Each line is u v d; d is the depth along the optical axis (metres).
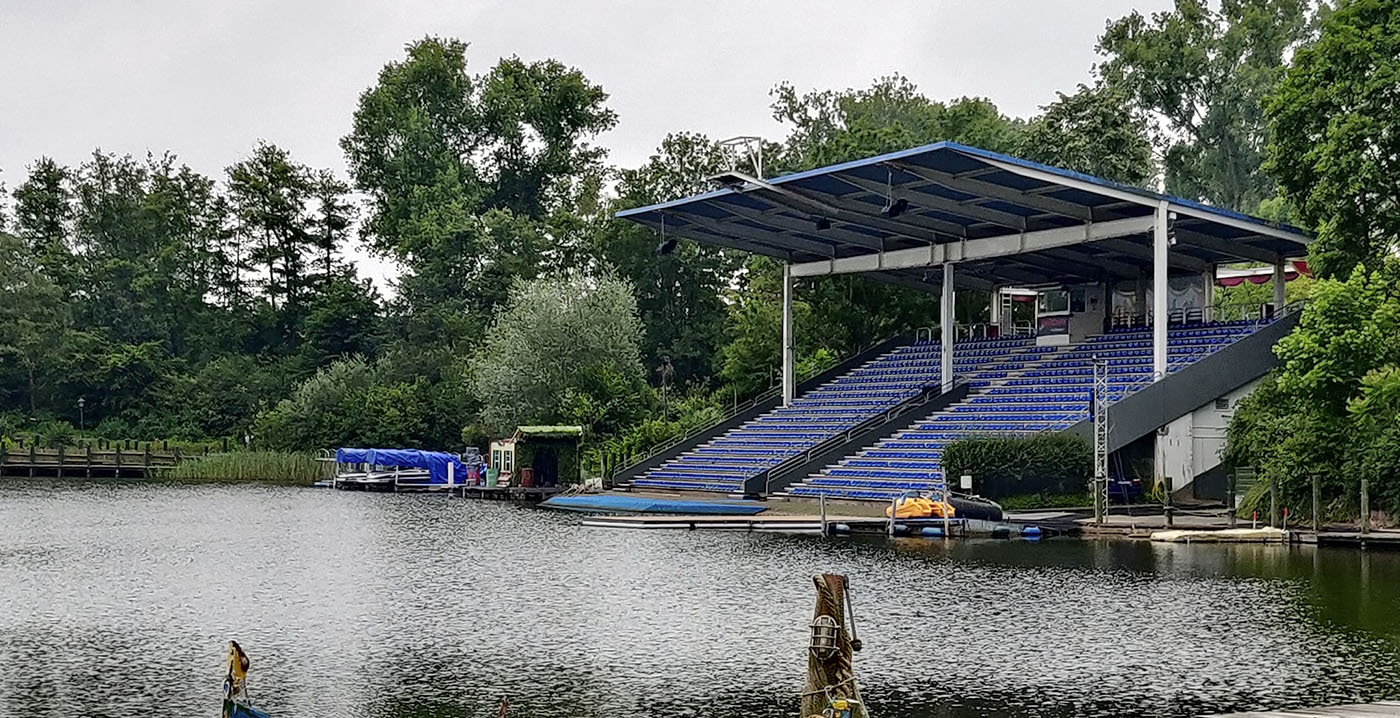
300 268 127.31
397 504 62.00
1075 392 53.53
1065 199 49.72
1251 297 77.56
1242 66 99.25
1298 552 36.44
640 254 99.06
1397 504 38.66
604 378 77.25
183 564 35.19
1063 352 60.34
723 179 50.69
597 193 117.94
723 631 23.80
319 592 29.34
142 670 20.42
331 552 38.31
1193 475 48.47
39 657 21.52
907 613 25.41
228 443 99.62
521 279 98.00
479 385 80.69
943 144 42.62
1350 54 47.44
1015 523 42.19
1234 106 99.12
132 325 123.31
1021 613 25.33
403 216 119.38
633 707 17.80
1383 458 38.31
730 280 100.69
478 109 124.19
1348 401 39.84
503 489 67.12
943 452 47.47
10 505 60.09
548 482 69.62
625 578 31.45
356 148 123.44
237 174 125.25
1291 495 41.06
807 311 77.69
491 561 35.47
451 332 104.50
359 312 115.31
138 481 85.50
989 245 56.31
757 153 55.91
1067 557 35.38
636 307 92.56
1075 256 59.00
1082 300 64.12
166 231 129.50
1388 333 40.59
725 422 67.69
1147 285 62.28
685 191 99.56
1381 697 17.95
